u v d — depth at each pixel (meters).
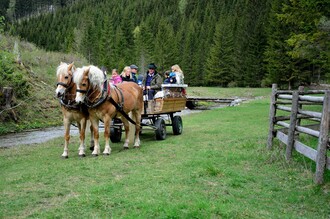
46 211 5.12
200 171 6.96
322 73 44.81
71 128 17.53
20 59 24.62
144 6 123.56
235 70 59.12
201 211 4.83
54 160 8.94
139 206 5.09
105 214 4.91
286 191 5.90
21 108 18.58
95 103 8.87
